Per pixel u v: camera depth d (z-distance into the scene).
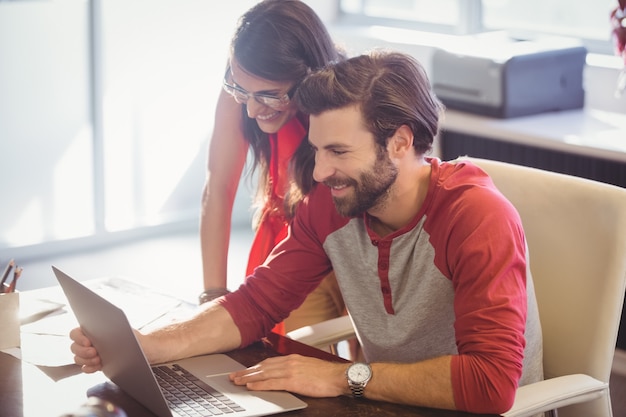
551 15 5.14
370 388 1.91
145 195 5.73
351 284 2.24
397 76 1.97
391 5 5.91
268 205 2.77
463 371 1.88
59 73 5.26
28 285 4.92
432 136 2.05
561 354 2.31
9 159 5.21
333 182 2.02
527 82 4.17
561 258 2.30
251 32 2.35
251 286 2.27
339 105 1.94
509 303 1.92
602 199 2.25
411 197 2.08
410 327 2.15
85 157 5.45
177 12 5.57
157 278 5.07
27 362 2.09
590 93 4.44
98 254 5.44
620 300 2.25
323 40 2.40
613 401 3.77
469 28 5.48
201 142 5.85
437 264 2.06
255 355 2.16
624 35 3.83
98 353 1.99
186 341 2.14
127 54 5.46
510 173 2.41
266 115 2.47
